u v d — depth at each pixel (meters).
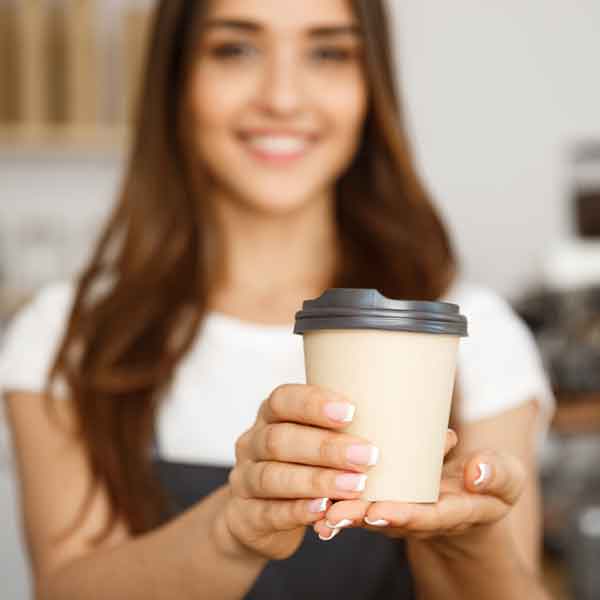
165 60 1.56
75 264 3.97
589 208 4.38
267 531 0.90
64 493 1.46
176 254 1.55
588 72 4.38
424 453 0.83
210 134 1.49
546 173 4.36
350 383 0.81
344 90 1.49
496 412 1.49
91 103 3.81
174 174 1.58
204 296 1.55
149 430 1.49
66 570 1.23
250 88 1.46
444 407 0.84
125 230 1.59
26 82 3.79
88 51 3.80
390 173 1.60
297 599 1.42
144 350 1.52
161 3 1.56
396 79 1.58
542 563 3.67
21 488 1.52
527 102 4.36
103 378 1.48
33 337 1.57
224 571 1.03
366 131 1.59
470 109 4.35
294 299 1.59
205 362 1.53
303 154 1.49
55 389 1.50
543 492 3.99
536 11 4.36
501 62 4.36
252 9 1.44
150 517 1.46
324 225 1.62
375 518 0.81
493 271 4.34
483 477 0.87
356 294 0.80
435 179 4.35
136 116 1.63
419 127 4.34
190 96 1.50
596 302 3.93
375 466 0.82
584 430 3.16
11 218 4.12
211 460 1.50
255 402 1.52
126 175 1.61
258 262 1.60
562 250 4.31
